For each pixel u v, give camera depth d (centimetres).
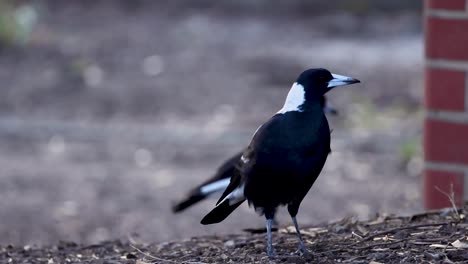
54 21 2397
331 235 693
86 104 1777
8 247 764
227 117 1678
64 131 1620
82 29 2327
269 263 618
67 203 1236
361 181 1309
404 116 1644
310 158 632
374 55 2045
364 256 613
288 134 628
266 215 652
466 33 765
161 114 1714
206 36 2252
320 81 646
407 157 1387
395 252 612
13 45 2122
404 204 1095
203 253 674
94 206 1224
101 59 2048
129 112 1730
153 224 1132
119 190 1300
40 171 1394
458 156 782
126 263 655
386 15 2366
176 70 1970
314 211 1165
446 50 775
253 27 2331
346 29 2273
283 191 638
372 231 679
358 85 1819
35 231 1112
